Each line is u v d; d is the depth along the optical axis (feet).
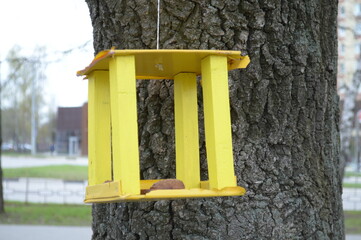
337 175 27.55
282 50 25.23
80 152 383.04
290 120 25.41
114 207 26.05
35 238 77.20
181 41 24.58
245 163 24.94
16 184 160.45
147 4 24.81
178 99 23.65
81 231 84.33
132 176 19.79
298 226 25.32
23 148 464.65
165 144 24.97
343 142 133.90
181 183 20.45
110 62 20.58
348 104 137.80
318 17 26.20
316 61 25.81
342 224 27.81
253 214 24.85
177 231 24.67
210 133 20.85
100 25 26.50
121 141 19.80
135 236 25.25
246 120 25.02
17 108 463.01
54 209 108.68
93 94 22.97
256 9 24.86
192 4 24.48
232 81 24.85
